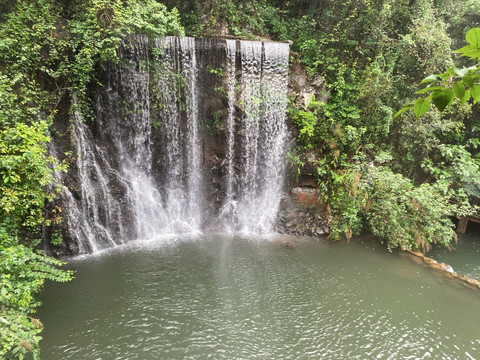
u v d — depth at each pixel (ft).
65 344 21.25
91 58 30.89
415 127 38.52
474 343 22.97
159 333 22.63
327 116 39.27
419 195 33.19
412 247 35.50
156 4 33.94
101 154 34.32
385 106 39.11
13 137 21.27
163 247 34.53
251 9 44.93
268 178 40.91
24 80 28.12
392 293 28.14
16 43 27.07
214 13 42.24
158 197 38.75
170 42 34.42
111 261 31.14
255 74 37.65
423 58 39.73
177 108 37.17
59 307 24.47
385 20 40.86
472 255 36.88
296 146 39.65
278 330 23.49
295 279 29.55
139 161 36.94
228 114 38.32
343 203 36.70
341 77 40.11
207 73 36.76
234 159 40.24
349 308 26.08
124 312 24.35
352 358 21.34
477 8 42.75
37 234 29.63
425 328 24.22
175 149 38.47
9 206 20.34
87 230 33.09
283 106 38.91
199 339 22.33
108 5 29.89
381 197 35.58
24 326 15.96
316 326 24.04
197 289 27.45
